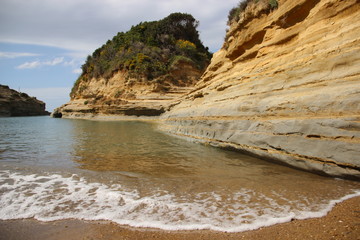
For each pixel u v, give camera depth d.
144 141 12.45
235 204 4.46
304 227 3.60
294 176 6.06
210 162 7.78
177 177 6.16
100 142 12.27
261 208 4.27
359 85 5.73
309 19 8.73
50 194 4.97
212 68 16.33
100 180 5.88
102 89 48.62
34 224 3.80
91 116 41.88
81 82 58.78
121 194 4.93
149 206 4.39
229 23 15.00
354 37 6.66
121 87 43.78
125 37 55.94
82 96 51.88
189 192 5.10
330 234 3.37
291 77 8.05
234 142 9.16
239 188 5.32
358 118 5.34
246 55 11.92
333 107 5.96
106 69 51.09
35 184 5.57
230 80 12.12
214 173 6.52
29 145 11.45
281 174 6.28
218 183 5.68
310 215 3.96
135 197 4.81
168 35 54.50
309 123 6.29
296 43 9.02
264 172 6.53
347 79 6.19
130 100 39.16
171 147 10.60
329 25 7.80
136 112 35.75
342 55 6.61
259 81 9.46
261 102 8.49
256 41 11.62
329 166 5.75
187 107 16.55
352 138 5.37
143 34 56.41
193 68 48.47
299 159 6.45
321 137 5.98
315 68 7.28
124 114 36.75
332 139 5.72
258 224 3.72
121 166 7.28
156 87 40.31
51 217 4.01
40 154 9.15
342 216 3.88
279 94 8.13
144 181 5.82
